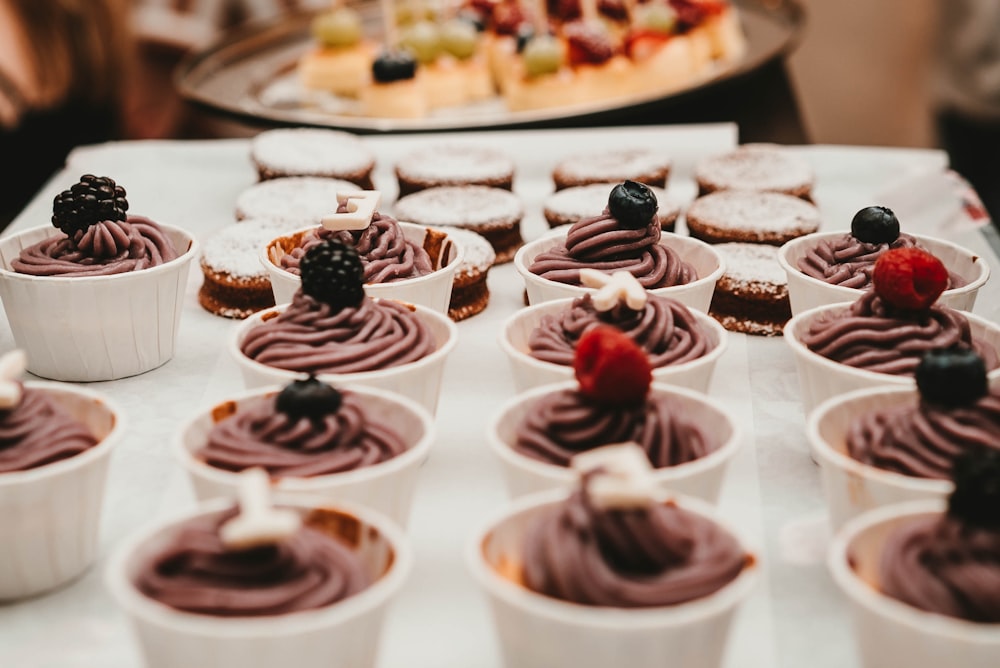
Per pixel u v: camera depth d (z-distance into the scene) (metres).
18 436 0.46
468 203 0.76
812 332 0.55
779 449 0.56
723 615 0.39
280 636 0.38
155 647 0.39
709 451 0.46
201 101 0.98
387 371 0.52
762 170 0.81
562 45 1.05
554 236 0.66
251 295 0.67
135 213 0.80
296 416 0.47
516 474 0.46
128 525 0.51
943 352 0.47
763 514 0.51
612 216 0.62
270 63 1.15
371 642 0.41
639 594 0.39
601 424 0.46
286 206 0.74
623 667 0.39
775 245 0.72
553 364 0.53
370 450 0.47
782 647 0.45
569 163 0.84
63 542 0.47
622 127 1.03
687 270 0.62
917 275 0.54
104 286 0.58
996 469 0.40
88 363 0.60
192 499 0.52
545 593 0.40
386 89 0.97
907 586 0.40
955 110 1.48
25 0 1.13
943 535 0.41
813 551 0.49
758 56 1.08
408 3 1.20
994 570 0.40
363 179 0.83
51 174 1.18
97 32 1.20
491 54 1.10
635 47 1.05
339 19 1.07
